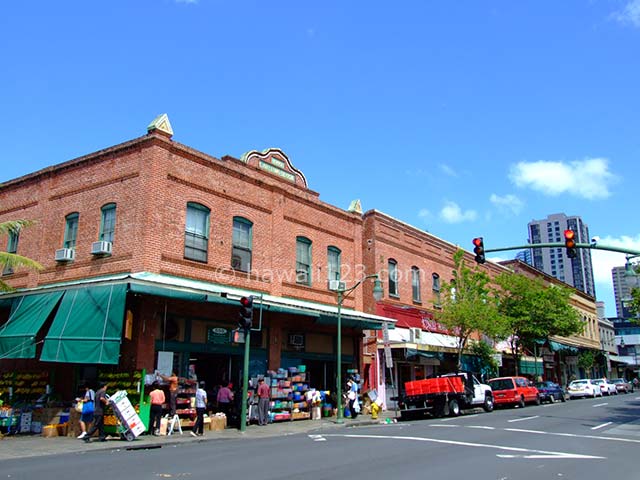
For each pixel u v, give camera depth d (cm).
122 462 1149
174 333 1925
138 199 1927
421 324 3266
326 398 2523
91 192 2088
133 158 1994
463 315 2970
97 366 1880
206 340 2025
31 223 1930
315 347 2516
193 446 1466
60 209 2172
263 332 2273
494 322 3066
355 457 1193
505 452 1264
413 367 3219
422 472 1005
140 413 1697
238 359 2180
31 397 1950
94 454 1307
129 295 1791
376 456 1206
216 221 2153
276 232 2414
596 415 2336
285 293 2411
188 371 1950
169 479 946
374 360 2864
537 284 3966
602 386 4519
